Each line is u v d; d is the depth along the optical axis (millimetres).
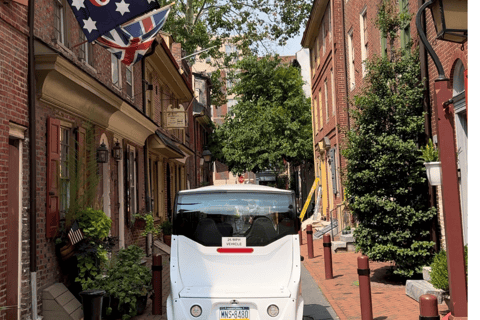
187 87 25281
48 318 7820
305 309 8648
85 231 8672
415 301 8477
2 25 7195
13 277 7422
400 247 9953
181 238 6445
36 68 8055
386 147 9938
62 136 9594
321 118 25938
